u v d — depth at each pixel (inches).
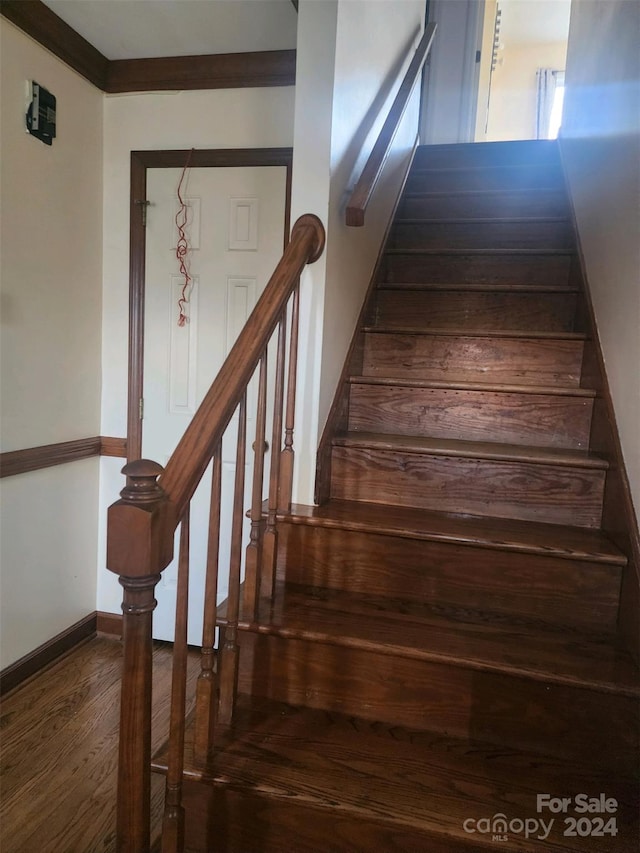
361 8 70.2
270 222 89.7
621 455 58.2
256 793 42.9
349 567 61.2
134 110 92.1
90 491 97.3
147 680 35.2
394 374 83.5
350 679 52.2
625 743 46.7
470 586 58.4
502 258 93.2
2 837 57.2
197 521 94.8
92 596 100.0
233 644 50.3
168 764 40.9
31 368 81.5
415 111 124.5
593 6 88.2
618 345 61.7
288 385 62.1
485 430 73.9
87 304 92.7
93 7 75.5
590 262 78.2
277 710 52.7
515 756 47.8
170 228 93.4
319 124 60.9
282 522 62.0
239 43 83.7
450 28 163.9
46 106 79.1
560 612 56.3
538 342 78.0
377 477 69.3
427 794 43.2
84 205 90.1
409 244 104.6
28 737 72.3
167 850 41.6
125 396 97.5
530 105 232.7
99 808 61.4
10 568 80.8
